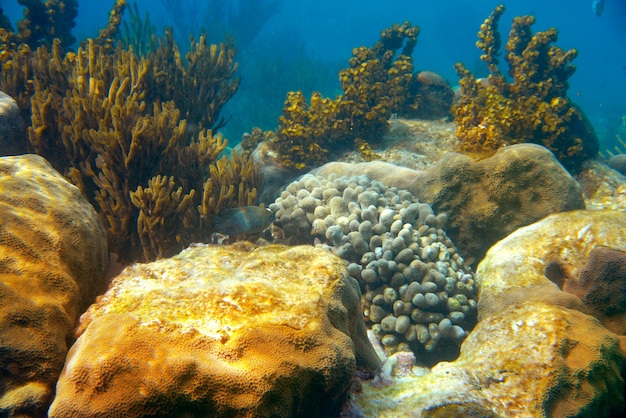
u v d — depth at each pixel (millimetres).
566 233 3926
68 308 2191
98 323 1836
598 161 7551
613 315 3254
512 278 3814
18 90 6266
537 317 2721
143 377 1604
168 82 6949
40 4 9578
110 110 4645
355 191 4887
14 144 4875
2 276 2004
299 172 7355
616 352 2572
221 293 2027
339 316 2168
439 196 5324
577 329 2609
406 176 5949
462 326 4094
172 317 1887
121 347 1679
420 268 3883
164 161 4828
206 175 5574
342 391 1936
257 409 1611
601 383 2391
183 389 1599
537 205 4973
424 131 8297
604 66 61031
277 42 28391
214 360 1703
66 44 10156
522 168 4973
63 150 5055
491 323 2887
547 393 2305
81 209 2805
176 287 2182
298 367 1750
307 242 4840
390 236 4281
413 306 3818
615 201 6441
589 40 83812
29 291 2033
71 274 2395
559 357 2434
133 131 4352
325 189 5105
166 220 4320
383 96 8922
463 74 9305
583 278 3432
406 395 2381
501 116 6895
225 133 15273
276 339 1805
